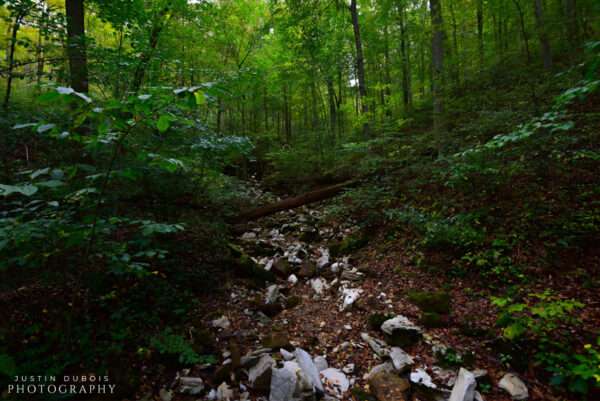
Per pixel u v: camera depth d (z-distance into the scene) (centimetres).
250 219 751
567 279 305
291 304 413
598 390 202
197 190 590
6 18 476
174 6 632
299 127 1769
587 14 621
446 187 559
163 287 365
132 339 287
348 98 1633
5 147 415
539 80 605
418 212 525
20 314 270
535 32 744
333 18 1143
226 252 510
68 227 213
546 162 434
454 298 343
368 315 355
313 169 1075
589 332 239
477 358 257
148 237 395
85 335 268
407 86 1235
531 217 390
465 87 691
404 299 365
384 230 571
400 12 1183
